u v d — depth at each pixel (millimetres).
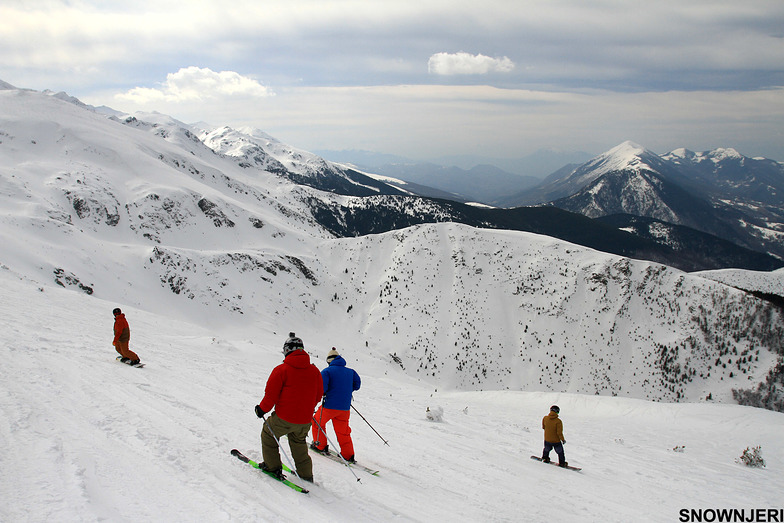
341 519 4934
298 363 5910
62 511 3846
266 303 101312
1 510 3664
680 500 8703
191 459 5891
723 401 90562
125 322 12461
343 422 7402
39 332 14898
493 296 119250
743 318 104500
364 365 83375
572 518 6711
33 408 6734
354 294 123062
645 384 95312
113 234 107750
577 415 24531
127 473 5031
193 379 12148
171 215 123188
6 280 27547
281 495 5289
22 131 144375
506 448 11406
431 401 21281
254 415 9047
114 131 183625
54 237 80500
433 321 110938
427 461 8594
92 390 8680
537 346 105125
